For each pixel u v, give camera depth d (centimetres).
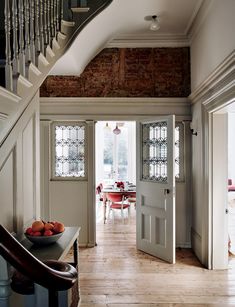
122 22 429
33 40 227
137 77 498
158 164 460
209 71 366
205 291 334
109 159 939
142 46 496
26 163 266
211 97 364
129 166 930
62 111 497
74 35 322
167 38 486
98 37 416
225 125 392
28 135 272
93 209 500
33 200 285
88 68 498
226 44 301
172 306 301
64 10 323
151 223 460
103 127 926
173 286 347
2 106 169
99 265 413
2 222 215
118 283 355
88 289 338
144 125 487
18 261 85
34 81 231
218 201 396
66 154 508
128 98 491
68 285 92
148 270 396
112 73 498
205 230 408
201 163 419
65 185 502
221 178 396
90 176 500
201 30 408
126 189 669
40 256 215
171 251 422
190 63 489
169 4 379
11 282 106
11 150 231
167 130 434
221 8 316
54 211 502
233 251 470
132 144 929
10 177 230
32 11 222
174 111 495
